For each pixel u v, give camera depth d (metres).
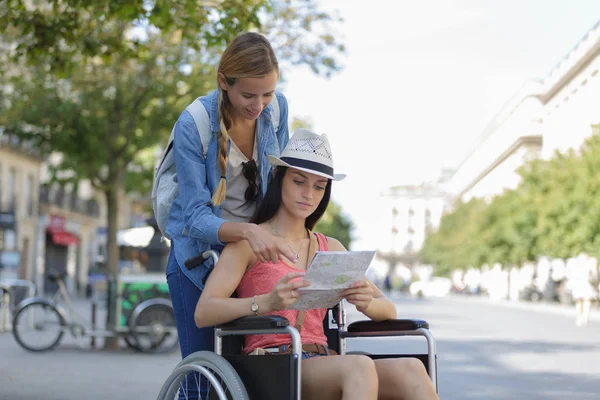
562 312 47.00
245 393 4.37
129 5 9.91
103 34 11.11
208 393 4.67
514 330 27.59
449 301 71.19
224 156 5.02
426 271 114.88
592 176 48.47
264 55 4.75
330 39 17.95
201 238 4.86
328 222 79.06
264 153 5.21
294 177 4.91
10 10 10.65
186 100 20.62
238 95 4.81
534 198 60.50
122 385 11.35
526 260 68.25
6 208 51.50
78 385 11.24
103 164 21.12
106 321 16.33
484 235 78.38
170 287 5.16
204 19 9.88
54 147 21.16
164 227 5.24
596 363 16.33
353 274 4.54
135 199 61.75
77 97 20.89
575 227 48.81
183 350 5.17
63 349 16.66
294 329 4.32
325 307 4.76
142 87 20.39
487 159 120.81
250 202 5.24
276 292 4.45
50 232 59.44
